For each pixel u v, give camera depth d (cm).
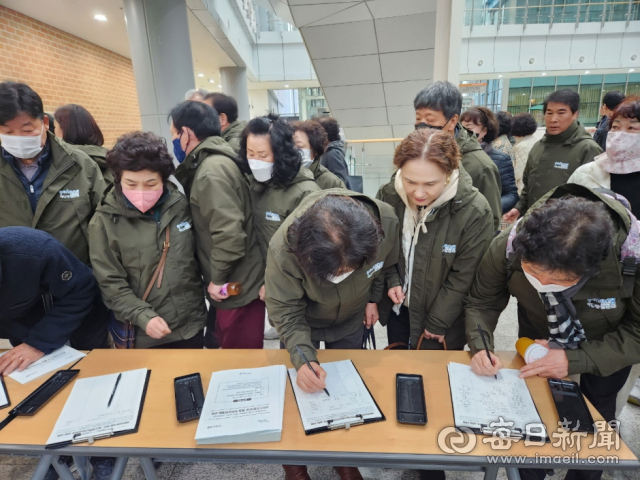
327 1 442
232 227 140
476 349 115
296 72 905
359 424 95
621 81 873
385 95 589
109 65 497
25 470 157
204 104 160
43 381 115
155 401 106
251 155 148
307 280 101
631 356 96
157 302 139
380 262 114
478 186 163
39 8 336
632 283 91
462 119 217
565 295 93
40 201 141
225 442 91
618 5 774
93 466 141
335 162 261
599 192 93
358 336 140
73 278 127
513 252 98
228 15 552
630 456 82
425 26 478
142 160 119
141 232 134
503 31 796
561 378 105
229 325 161
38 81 367
